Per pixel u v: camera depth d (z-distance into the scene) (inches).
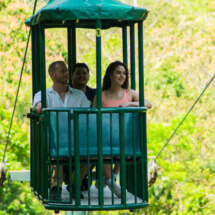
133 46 856.3
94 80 1909.4
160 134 1835.6
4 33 1840.6
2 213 1777.8
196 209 1827.0
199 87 2004.2
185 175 1846.7
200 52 2011.6
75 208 733.9
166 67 2063.2
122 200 740.7
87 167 784.9
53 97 783.1
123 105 770.8
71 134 748.0
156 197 1951.3
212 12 2066.9
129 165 838.5
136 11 731.4
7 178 1075.9
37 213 1920.5
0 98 1857.8
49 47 1899.6
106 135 744.3
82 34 2003.0
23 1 1930.4
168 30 2036.2
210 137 1948.8
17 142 1763.0
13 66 1849.2
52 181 794.8
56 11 720.3
